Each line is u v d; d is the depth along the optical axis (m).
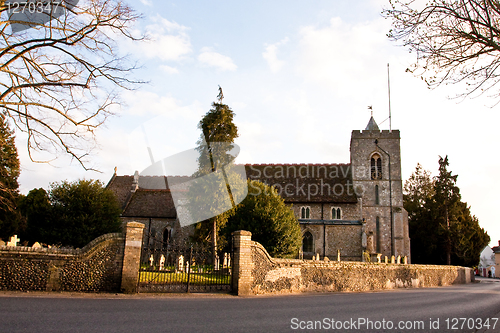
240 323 7.61
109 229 34.81
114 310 8.53
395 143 45.88
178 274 15.39
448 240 49.41
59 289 11.86
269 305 11.04
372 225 43.91
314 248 40.19
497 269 72.75
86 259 12.26
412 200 65.88
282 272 15.76
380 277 21.12
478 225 52.62
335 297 14.72
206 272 14.80
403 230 43.28
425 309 11.44
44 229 32.72
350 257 39.38
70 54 13.21
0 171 24.38
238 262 14.11
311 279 17.09
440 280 28.94
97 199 34.59
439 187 52.25
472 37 8.87
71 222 32.84
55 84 12.79
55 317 7.22
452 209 50.72
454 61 9.34
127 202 44.03
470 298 16.31
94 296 11.23
